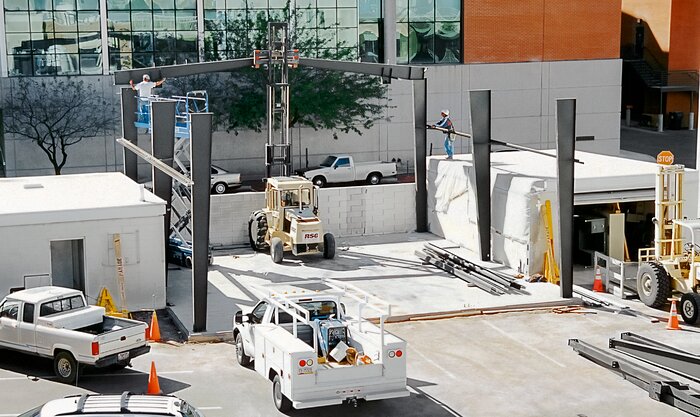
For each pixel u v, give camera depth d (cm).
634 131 6956
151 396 1510
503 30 5622
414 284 3011
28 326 2153
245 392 2075
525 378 2172
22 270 2631
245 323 2189
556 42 5706
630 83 7362
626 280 2916
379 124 5584
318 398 1853
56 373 2138
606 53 5788
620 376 2177
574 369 2233
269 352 1975
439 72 5541
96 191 2998
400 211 3809
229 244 3597
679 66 7081
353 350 1936
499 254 3262
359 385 1870
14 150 5112
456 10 5562
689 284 2641
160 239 2761
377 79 5494
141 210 2725
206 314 2536
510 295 2862
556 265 3047
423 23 5541
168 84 5238
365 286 2991
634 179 3092
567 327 2575
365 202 3756
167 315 2730
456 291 2922
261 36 5356
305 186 3372
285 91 3622
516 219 3120
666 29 7056
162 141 3023
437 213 3734
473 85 5606
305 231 3291
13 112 5034
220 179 4947
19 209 2655
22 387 2095
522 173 3250
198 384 2130
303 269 3228
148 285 2759
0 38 5012
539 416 1947
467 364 2273
